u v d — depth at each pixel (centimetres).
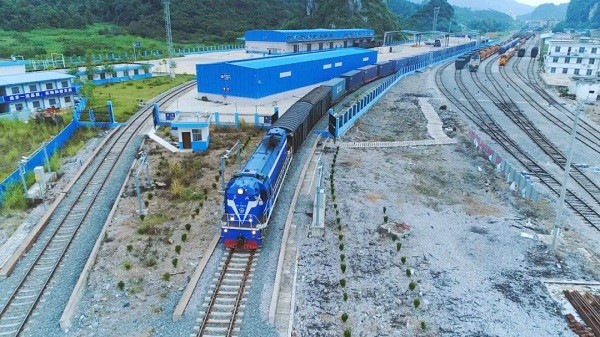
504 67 9238
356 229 2395
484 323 1734
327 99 4709
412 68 8319
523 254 2227
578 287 1967
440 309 1806
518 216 2659
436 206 2770
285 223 2380
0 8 12044
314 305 1795
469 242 2330
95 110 4359
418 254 2189
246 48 9819
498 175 3291
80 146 3650
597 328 1705
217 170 3142
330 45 10200
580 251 2280
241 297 1806
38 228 2306
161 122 4181
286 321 1694
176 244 2202
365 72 6375
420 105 5512
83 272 1938
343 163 3372
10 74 5034
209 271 1967
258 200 2047
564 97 6212
